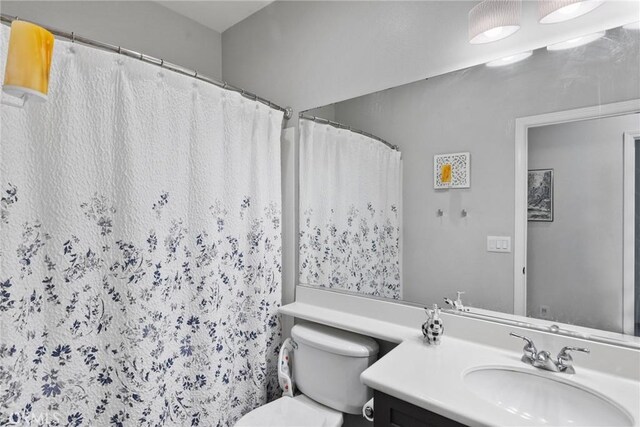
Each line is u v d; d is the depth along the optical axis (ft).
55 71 3.45
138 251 3.97
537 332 3.56
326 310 5.40
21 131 3.26
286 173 6.22
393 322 4.70
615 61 3.18
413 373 3.20
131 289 3.92
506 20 3.50
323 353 4.65
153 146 4.13
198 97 4.64
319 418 4.43
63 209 3.51
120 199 3.88
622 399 2.76
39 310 3.40
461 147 4.16
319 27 5.71
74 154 3.57
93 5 5.69
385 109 4.85
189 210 4.61
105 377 3.81
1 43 3.04
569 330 3.45
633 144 3.11
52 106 3.44
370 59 5.05
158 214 4.19
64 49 3.51
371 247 5.00
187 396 4.58
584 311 3.38
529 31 3.66
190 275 4.63
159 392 4.18
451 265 4.26
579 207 3.39
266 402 5.62
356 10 5.21
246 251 5.42
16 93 2.21
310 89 5.86
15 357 3.22
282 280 6.31
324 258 5.63
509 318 3.82
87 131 3.65
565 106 3.45
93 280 3.73
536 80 3.61
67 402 3.56
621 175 3.17
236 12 6.88
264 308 5.58
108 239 3.83
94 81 3.68
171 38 6.79
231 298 5.14
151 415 4.08
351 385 4.39
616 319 3.22
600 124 3.26
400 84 4.71
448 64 4.29
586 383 3.01
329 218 5.55
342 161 5.37
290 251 6.18
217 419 4.85
